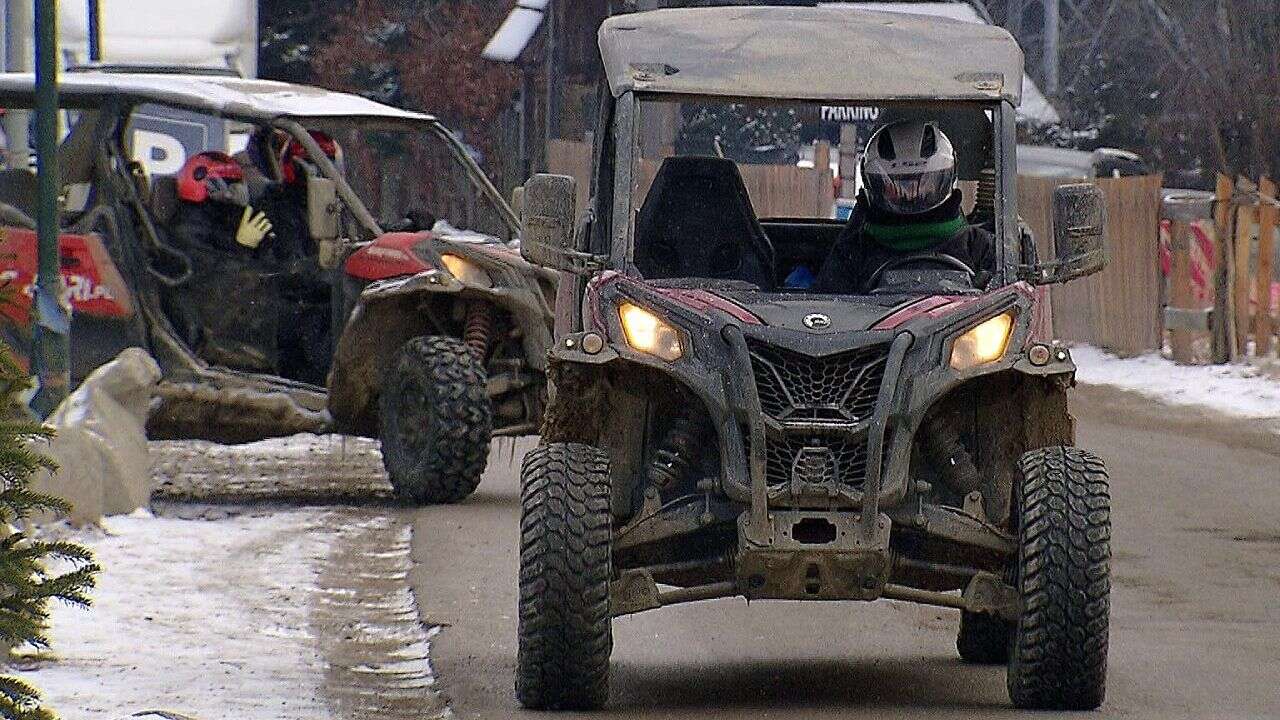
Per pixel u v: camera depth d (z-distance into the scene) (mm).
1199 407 60625
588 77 96750
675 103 26391
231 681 24344
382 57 116125
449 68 113188
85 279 40969
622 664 26828
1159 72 122438
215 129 53250
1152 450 50781
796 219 29516
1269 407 60094
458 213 48250
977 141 27188
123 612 28312
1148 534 37750
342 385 40969
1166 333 75625
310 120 41844
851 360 23109
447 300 41250
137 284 41531
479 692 24312
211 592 30125
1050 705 23469
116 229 41688
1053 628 22875
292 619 28500
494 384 41031
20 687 18297
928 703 24266
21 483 18766
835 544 22719
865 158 26297
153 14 92812
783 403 22938
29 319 39469
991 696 24719
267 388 41156
